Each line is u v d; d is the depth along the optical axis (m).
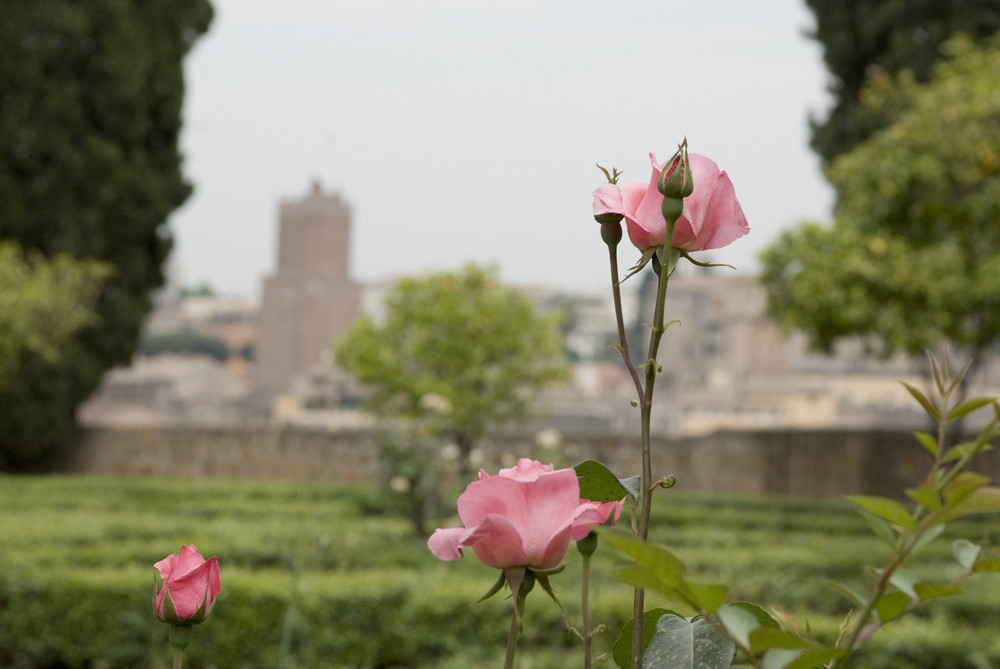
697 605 0.67
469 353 14.71
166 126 18.41
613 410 38.62
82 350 17.69
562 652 5.39
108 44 17.48
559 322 15.91
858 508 0.73
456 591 5.92
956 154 10.80
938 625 5.42
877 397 38.81
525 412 15.48
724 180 0.86
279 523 8.89
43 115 17.09
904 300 11.05
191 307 72.81
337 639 5.89
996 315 10.96
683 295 46.84
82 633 6.09
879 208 11.20
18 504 11.24
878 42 16.09
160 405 47.12
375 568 7.39
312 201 60.72
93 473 17.83
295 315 59.47
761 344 44.66
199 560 1.03
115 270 17.97
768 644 0.67
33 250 17.11
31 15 17.11
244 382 56.66
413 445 9.37
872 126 15.65
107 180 17.56
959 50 12.09
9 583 6.12
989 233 11.12
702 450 15.65
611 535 0.64
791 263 11.45
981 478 0.65
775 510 12.21
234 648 5.93
